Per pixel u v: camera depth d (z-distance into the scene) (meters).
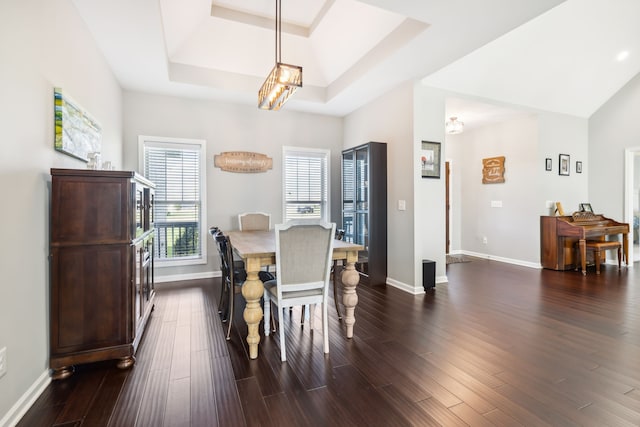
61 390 1.74
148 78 3.61
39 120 1.76
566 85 4.60
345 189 4.79
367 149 4.13
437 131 4.02
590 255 5.12
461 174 6.29
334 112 4.96
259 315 2.14
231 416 1.53
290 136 4.86
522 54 3.85
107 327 1.94
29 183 1.65
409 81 3.72
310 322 2.63
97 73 2.85
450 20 2.48
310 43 3.92
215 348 2.26
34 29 1.71
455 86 4.05
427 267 3.76
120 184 1.97
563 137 5.22
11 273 1.50
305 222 2.07
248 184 4.60
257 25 3.56
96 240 1.92
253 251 2.19
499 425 1.45
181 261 4.26
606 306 3.15
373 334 2.50
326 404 1.62
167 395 1.70
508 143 5.41
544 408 1.57
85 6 2.29
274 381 1.83
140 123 4.02
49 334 1.83
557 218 4.78
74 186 1.88
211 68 3.88
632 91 4.93
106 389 1.75
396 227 3.98
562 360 2.06
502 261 5.54
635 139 4.92
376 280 4.07
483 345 2.29
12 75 1.50
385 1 2.24
